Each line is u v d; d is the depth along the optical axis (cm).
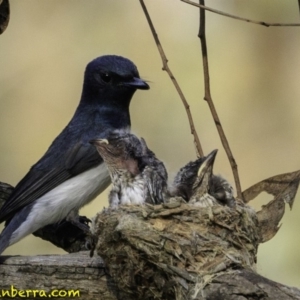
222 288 675
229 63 1767
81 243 1104
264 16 1784
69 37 1789
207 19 1802
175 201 803
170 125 1689
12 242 1115
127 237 730
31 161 1683
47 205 1137
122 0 1806
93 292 792
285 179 905
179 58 1750
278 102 1755
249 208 825
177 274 705
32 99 1733
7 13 984
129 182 923
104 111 1200
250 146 1689
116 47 1772
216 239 747
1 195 1174
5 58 1766
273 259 1374
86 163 1153
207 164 895
